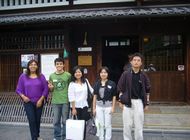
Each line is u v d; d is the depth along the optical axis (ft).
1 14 44.50
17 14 42.98
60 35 39.75
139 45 39.81
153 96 39.42
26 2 43.52
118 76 41.73
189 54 38.68
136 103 20.88
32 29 40.73
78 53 41.42
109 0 40.63
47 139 25.05
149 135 25.89
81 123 21.43
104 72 22.57
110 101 22.59
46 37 40.34
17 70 41.65
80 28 41.11
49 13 40.81
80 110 23.07
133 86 20.94
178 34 39.37
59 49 39.50
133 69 21.12
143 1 39.65
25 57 40.98
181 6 38.32
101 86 22.59
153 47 39.73
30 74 23.65
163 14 34.32
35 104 23.29
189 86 38.52
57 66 23.47
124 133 21.59
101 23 39.75
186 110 35.45
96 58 41.04
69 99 22.89
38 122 23.70
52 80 23.45
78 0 41.52
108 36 41.19
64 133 23.71
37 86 23.27
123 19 37.19
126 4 40.37
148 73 39.58
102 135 22.61
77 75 23.02
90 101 23.62
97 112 22.59
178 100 39.17
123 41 41.47
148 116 32.37
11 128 29.12
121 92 21.50
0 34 42.06
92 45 41.06
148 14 34.45
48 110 30.83
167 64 39.55
